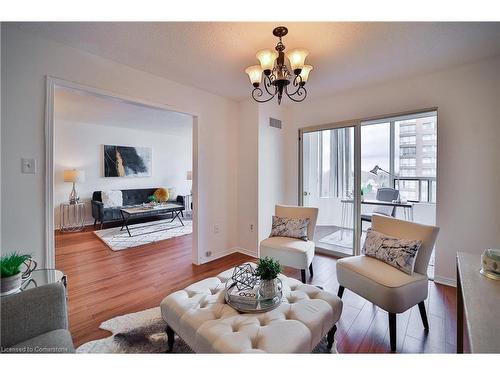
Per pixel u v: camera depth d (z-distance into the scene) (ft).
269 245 8.82
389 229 6.95
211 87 10.13
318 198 12.39
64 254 11.57
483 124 7.72
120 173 19.60
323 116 11.61
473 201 7.93
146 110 14.02
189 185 24.62
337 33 6.12
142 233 15.62
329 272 9.55
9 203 5.81
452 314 6.57
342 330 5.96
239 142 12.17
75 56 6.86
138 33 6.15
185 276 9.20
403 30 5.98
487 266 4.20
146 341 5.45
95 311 6.70
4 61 5.74
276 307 4.80
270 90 10.49
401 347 5.34
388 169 13.98
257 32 6.08
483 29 5.95
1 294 4.06
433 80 8.60
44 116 6.31
